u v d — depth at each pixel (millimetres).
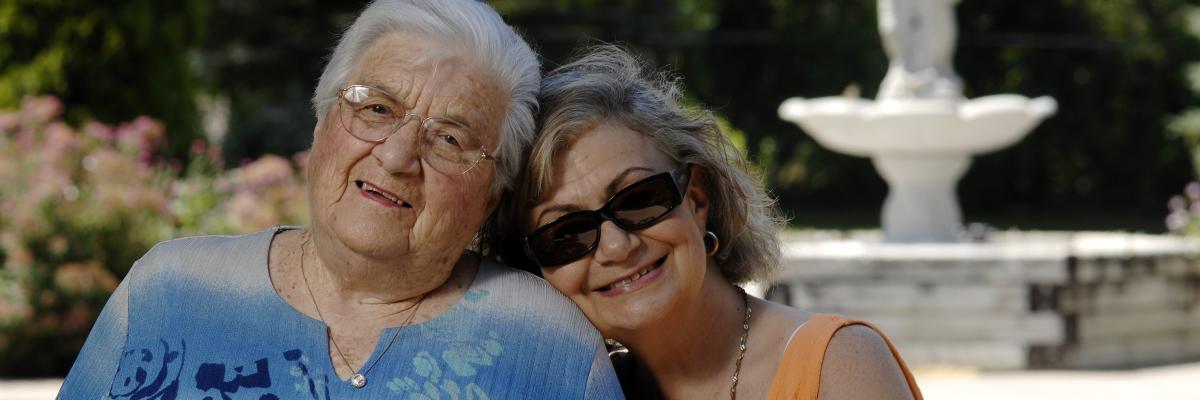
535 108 2938
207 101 26391
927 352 9594
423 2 2850
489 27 2859
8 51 12039
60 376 8508
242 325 2803
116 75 12461
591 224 2924
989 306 9461
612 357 3441
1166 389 8445
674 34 28562
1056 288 9305
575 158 2922
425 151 2754
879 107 11500
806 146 28984
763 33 29391
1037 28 27625
